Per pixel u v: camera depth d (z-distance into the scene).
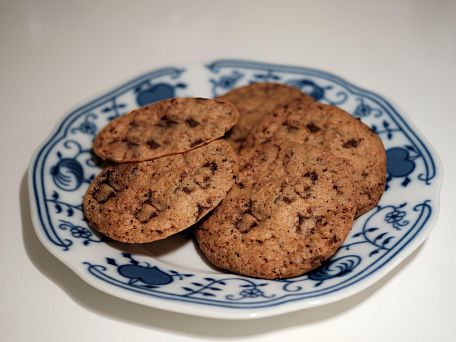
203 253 0.21
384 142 0.23
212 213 0.20
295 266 0.19
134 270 0.19
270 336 0.19
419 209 0.20
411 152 0.23
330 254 0.19
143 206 0.20
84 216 0.21
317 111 0.23
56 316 0.20
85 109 0.25
